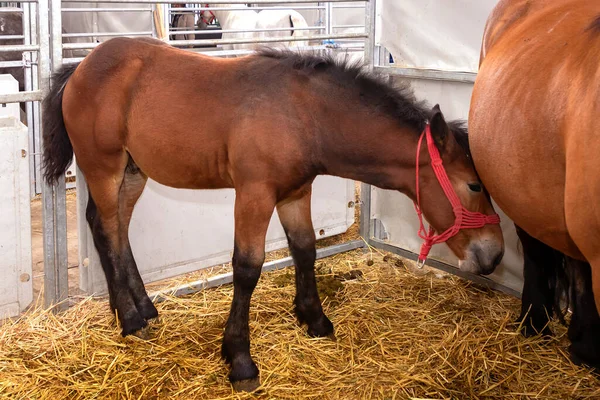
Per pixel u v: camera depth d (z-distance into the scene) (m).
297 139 2.34
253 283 2.42
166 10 5.13
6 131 2.78
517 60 1.90
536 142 1.72
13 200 2.86
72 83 2.68
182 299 3.20
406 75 3.48
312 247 2.74
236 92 2.40
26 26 4.61
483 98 2.01
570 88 1.60
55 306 3.02
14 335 2.77
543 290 2.72
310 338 2.80
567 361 2.61
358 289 3.37
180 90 2.50
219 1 3.13
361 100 2.36
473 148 2.05
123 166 2.75
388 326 2.94
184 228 3.48
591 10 1.89
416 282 3.46
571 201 1.54
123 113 2.61
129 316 2.80
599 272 1.56
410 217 3.72
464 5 3.18
